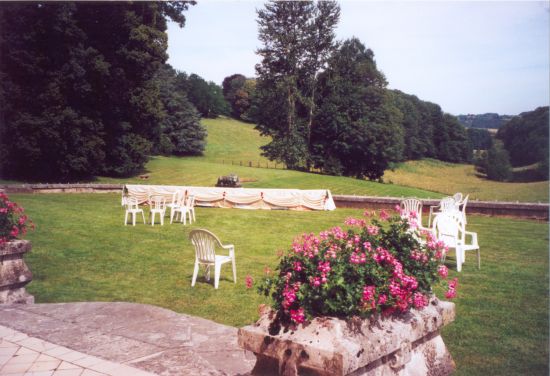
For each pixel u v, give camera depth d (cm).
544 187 5209
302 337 277
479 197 4694
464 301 682
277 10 4656
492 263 942
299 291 294
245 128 8900
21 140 3109
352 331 281
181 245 1157
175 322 508
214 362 397
